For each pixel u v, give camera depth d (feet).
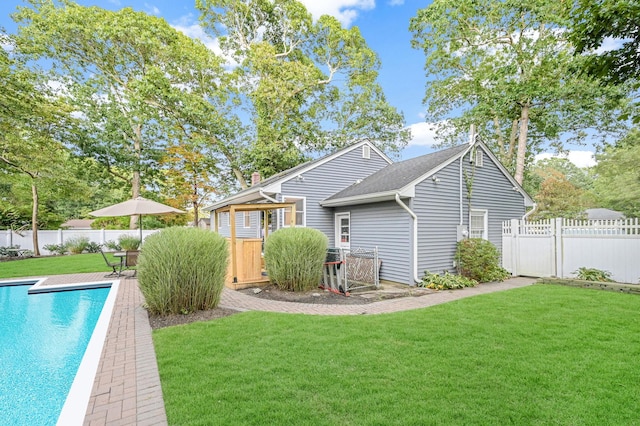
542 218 76.95
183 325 16.55
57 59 62.90
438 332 14.76
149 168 75.00
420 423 7.90
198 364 11.55
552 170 105.50
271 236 26.53
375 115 74.23
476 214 35.42
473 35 55.16
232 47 77.36
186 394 9.46
